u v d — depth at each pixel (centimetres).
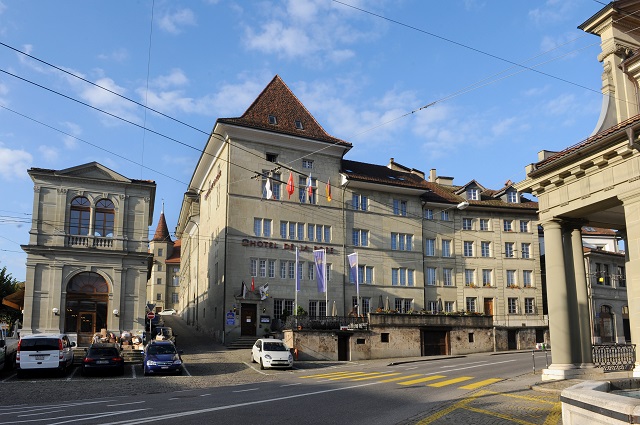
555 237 1962
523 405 1453
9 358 2917
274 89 5125
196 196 6322
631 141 1555
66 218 3559
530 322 5472
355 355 3769
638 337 1574
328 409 1440
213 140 4784
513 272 5584
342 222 4875
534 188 2011
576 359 1941
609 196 1720
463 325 4362
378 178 5209
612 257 5525
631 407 664
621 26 1966
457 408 1432
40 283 3428
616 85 1922
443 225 5431
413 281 5134
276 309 4438
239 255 4362
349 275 4822
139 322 3597
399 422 1236
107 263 3588
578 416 820
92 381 2430
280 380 2425
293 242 4609
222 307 4278
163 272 10762
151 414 1348
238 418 1277
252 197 4506
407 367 3033
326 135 4947
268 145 4656
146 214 3759
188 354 3622
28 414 1414
